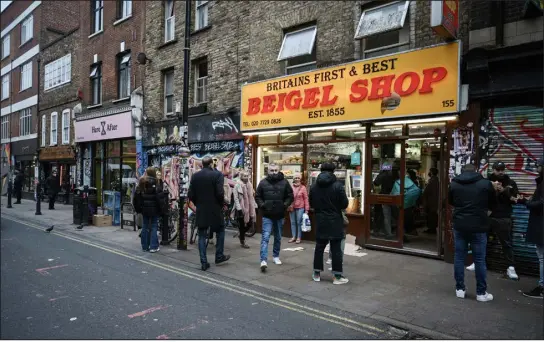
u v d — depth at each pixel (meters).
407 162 8.46
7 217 14.22
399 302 5.06
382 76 7.67
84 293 5.35
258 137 10.54
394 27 7.70
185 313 4.63
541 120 6.18
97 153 17.89
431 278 6.16
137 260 7.43
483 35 6.61
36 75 23.33
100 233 10.46
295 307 4.91
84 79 18.44
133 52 15.45
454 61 6.70
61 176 20.44
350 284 5.85
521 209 6.35
